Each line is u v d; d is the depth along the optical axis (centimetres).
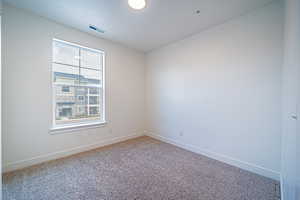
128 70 346
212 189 166
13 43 198
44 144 227
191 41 278
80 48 275
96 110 301
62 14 217
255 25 197
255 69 199
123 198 151
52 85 235
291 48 119
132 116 358
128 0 189
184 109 293
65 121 258
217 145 241
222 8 198
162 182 179
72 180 180
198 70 267
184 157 250
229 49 224
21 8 203
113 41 311
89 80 289
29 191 159
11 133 198
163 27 251
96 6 199
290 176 116
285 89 142
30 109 214
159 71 346
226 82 228
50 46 231
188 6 197
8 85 195
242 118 212
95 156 250
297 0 105
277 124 182
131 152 270
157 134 354
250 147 205
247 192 162
